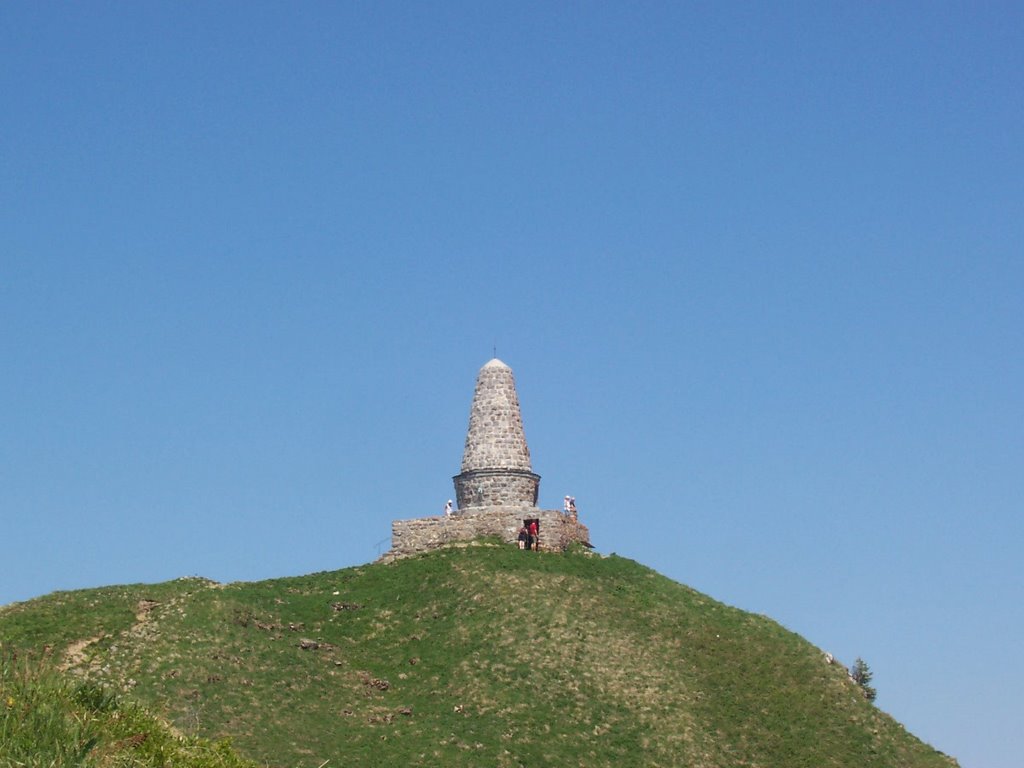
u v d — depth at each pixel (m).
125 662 68.50
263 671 71.06
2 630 70.81
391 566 89.88
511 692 72.25
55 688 38.25
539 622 79.19
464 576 85.06
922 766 74.56
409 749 64.44
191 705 64.62
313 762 61.22
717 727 73.19
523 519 90.88
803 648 83.69
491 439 94.25
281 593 84.62
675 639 81.94
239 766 39.00
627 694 74.25
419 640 79.38
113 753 35.91
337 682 72.75
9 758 32.88
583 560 89.94
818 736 74.56
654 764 68.12
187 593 80.06
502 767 64.06
